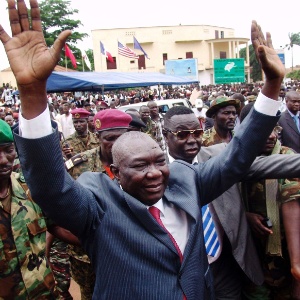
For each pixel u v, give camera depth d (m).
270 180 2.56
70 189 1.62
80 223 1.65
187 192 1.90
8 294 2.30
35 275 2.38
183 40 54.75
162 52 54.81
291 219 2.49
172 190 1.92
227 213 2.49
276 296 2.81
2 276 2.29
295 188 2.47
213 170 1.99
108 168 3.42
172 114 2.92
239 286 2.71
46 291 2.43
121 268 1.65
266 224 2.50
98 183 1.81
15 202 2.38
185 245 1.77
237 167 1.95
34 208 2.44
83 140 5.88
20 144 1.55
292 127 6.00
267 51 1.86
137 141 1.76
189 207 1.82
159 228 1.69
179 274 1.69
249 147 1.92
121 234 1.68
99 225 1.70
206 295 1.83
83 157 3.52
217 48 56.53
